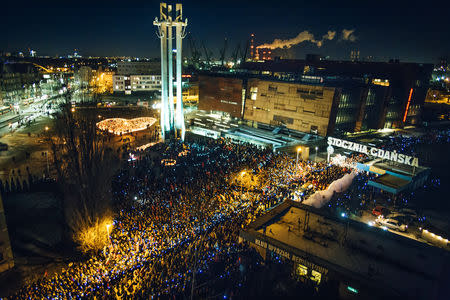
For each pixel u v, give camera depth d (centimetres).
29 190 3709
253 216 2870
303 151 5250
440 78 14588
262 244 2108
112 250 2377
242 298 1869
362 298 1689
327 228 2275
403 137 7081
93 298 1880
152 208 2970
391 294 1584
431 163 5247
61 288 1962
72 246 2623
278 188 3575
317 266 1842
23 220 3034
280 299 1845
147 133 7012
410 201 3700
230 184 3684
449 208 3534
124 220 2784
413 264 1855
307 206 2595
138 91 13738
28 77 10500
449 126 8925
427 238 2802
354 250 1992
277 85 7644
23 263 2414
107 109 9619
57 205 3281
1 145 5247
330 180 4025
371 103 7975
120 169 4200
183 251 2356
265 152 5072
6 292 2077
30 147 5478
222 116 9500
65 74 14738
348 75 8981
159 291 1938
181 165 4503
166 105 6041
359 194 3762
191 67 18938
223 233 2602
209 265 2209
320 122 6894
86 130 3559
